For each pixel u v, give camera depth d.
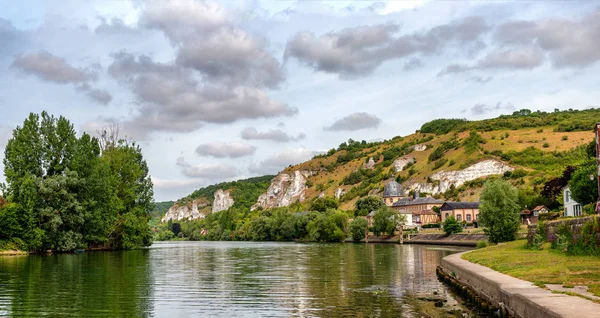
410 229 163.12
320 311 28.92
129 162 108.38
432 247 109.88
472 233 120.56
